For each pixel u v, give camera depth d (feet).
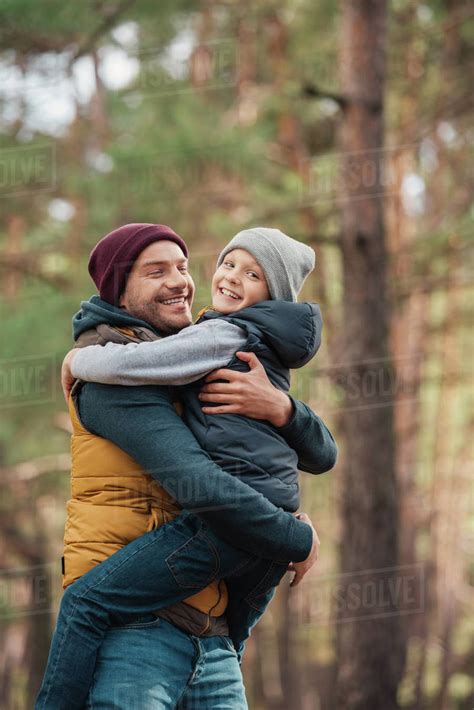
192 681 10.61
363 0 38.32
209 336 10.63
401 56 61.46
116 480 10.61
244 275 11.21
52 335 43.14
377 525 38.68
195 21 56.75
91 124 50.47
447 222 58.54
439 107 60.23
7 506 51.11
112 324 10.90
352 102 38.42
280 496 10.59
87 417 10.66
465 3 59.21
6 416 44.60
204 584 10.46
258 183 46.98
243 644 11.44
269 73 58.80
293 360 11.02
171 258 11.05
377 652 38.96
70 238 49.29
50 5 39.70
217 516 10.18
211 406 10.69
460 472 75.41
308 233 41.14
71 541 10.67
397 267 50.80
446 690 69.92
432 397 75.10
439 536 74.38
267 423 10.85
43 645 54.34
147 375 10.33
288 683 71.15
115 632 10.39
